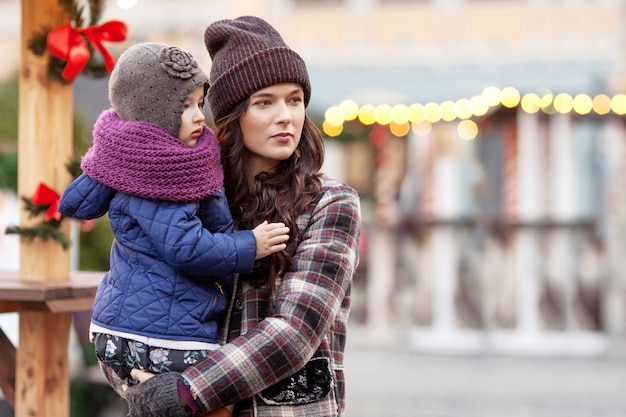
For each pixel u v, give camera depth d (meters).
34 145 5.20
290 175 3.53
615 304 15.23
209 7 20.11
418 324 15.81
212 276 3.39
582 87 13.80
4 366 5.30
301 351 3.26
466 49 19.34
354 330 16.05
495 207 16.12
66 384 5.30
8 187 7.72
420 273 15.82
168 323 3.29
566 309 15.30
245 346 3.24
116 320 3.33
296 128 3.52
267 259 3.40
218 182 3.40
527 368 13.91
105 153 3.36
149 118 3.37
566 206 15.48
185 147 3.37
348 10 20.30
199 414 3.26
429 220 15.49
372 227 15.91
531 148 15.48
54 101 5.23
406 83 14.59
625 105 13.47
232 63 3.51
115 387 3.60
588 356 14.98
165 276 3.33
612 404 11.30
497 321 15.45
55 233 5.14
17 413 5.20
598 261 15.41
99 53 5.52
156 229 3.29
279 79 3.48
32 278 5.17
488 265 15.49
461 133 14.54
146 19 20.02
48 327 5.18
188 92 3.39
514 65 15.71
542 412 10.80
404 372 13.49
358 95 14.07
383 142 15.48
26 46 5.22
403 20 20.03
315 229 3.44
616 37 18.17
